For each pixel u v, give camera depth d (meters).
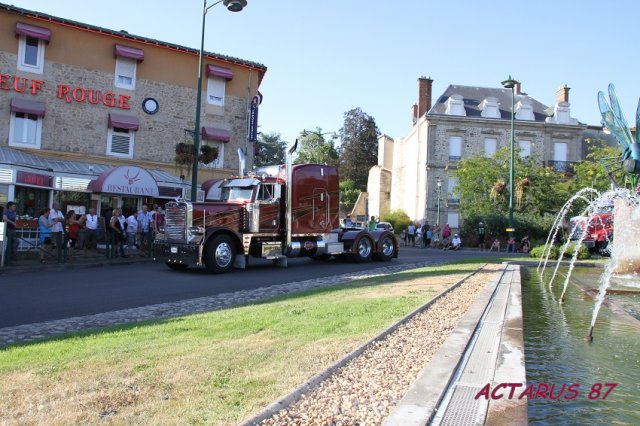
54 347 5.64
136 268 15.62
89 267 15.40
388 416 3.32
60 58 22.25
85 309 8.98
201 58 18.56
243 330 6.33
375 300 8.61
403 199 52.97
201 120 25.55
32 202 20.31
